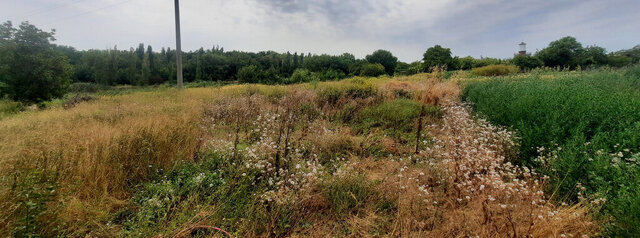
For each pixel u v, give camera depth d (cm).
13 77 1272
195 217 255
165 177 347
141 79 4541
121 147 373
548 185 322
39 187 243
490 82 1120
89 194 302
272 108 812
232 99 952
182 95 1184
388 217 290
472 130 497
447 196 303
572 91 591
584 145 350
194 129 514
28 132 404
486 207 248
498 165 334
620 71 1270
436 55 3188
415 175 354
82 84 3484
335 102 927
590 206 257
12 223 216
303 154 454
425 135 580
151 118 520
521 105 557
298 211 290
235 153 421
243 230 260
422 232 254
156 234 238
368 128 653
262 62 5556
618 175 279
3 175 266
